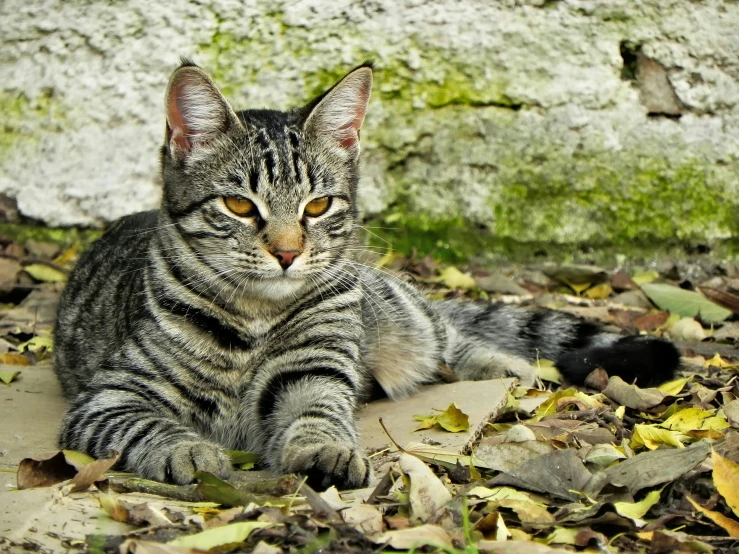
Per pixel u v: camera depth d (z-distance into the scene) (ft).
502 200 36.40
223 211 21.88
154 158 36.14
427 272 35.35
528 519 17.03
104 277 25.75
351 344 23.07
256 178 21.90
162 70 35.78
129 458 19.74
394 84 36.11
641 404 23.75
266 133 22.44
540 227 36.50
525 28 35.83
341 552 15.10
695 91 36.29
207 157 22.33
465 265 36.60
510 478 18.31
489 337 29.81
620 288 35.04
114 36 35.60
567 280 35.35
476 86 36.14
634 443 20.83
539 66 36.01
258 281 21.80
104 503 16.46
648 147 36.24
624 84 36.22
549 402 23.81
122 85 35.78
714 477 17.44
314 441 19.81
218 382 22.13
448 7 35.76
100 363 23.26
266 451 21.68
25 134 35.94
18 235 36.19
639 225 36.45
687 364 27.45
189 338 21.76
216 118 22.31
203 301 21.94
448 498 17.20
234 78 35.96
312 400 21.62
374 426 23.13
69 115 35.86
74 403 21.76
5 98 35.81
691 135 36.29
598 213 36.42
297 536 15.48
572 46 35.96
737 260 36.40
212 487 17.43
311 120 22.81
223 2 35.53
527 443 19.49
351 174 23.59
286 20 35.70
